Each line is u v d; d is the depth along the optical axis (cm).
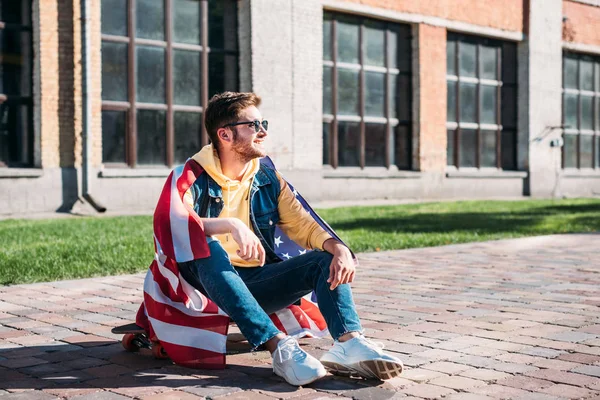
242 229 304
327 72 1697
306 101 1622
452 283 566
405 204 1644
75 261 662
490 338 379
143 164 1418
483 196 1998
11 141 1288
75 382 299
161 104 1436
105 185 1352
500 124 2070
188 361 313
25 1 1291
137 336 350
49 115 1298
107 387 291
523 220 1187
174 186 311
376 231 974
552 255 743
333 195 1689
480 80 2009
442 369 319
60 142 1312
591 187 2303
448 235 928
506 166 2097
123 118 1391
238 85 1543
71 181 1320
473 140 2003
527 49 2078
